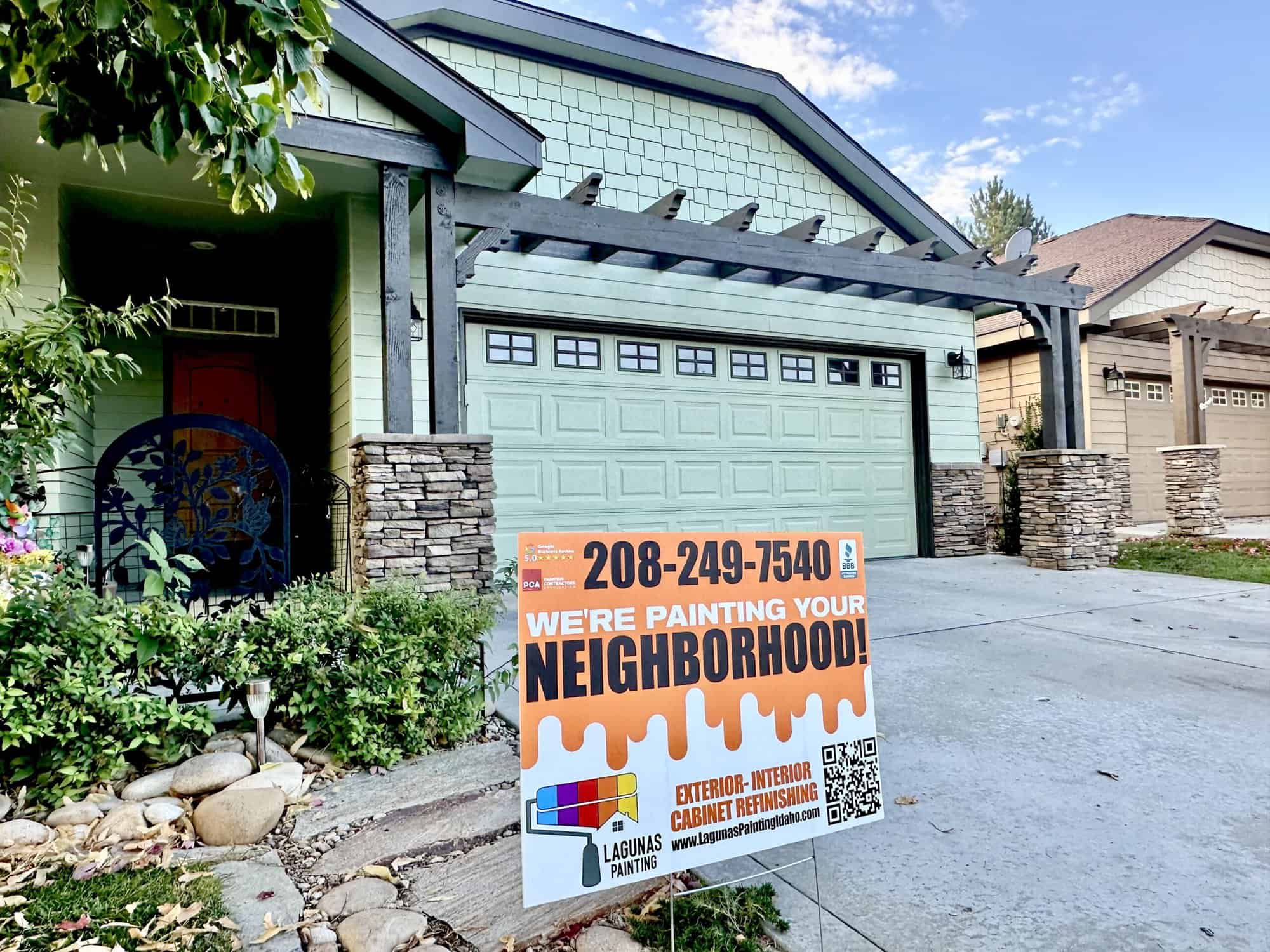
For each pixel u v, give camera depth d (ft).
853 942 5.45
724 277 23.66
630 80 22.98
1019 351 36.88
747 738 5.95
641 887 6.32
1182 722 10.11
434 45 20.22
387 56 14.29
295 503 19.67
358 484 14.43
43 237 15.53
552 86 21.74
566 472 21.76
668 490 23.36
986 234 105.40
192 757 8.36
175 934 5.48
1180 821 7.25
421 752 9.32
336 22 13.99
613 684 5.56
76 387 10.52
